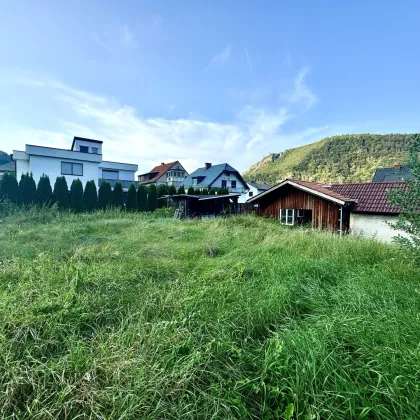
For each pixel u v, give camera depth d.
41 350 1.85
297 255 4.67
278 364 1.69
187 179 35.81
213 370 1.68
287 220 10.94
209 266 4.19
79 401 1.37
